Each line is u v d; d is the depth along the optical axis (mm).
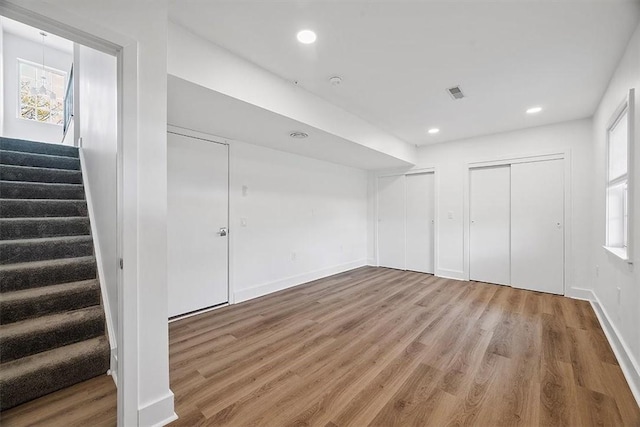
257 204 3812
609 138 2793
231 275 3488
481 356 2203
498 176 4355
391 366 2072
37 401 1704
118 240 1456
